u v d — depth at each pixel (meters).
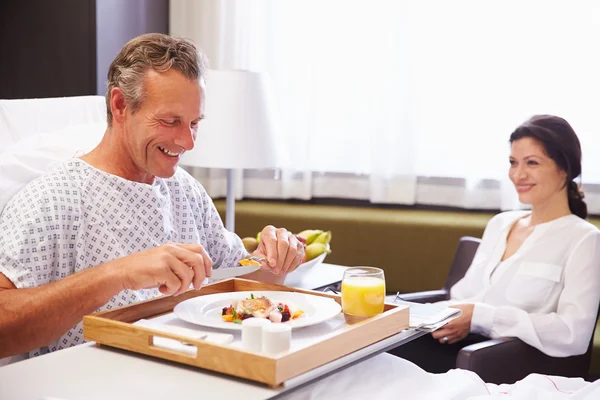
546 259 2.43
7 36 3.24
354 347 1.33
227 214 2.66
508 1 3.27
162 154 1.71
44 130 2.18
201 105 1.71
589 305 2.31
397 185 3.51
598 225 3.18
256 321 1.27
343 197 3.63
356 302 1.46
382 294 1.47
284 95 3.58
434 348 2.46
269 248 1.76
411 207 3.53
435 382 1.47
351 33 3.46
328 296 1.61
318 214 3.41
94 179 1.73
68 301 1.45
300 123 3.59
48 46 3.17
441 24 3.35
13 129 2.11
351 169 3.57
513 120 3.32
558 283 2.41
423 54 3.39
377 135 3.47
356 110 3.52
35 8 3.17
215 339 1.29
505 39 3.29
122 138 1.75
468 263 2.72
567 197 2.48
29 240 1.60
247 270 1.66
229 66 3.57
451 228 3.22
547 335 2.26
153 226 1.80
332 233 3.37
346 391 1.39
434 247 3.25
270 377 1.15
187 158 2.54
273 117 2.58
